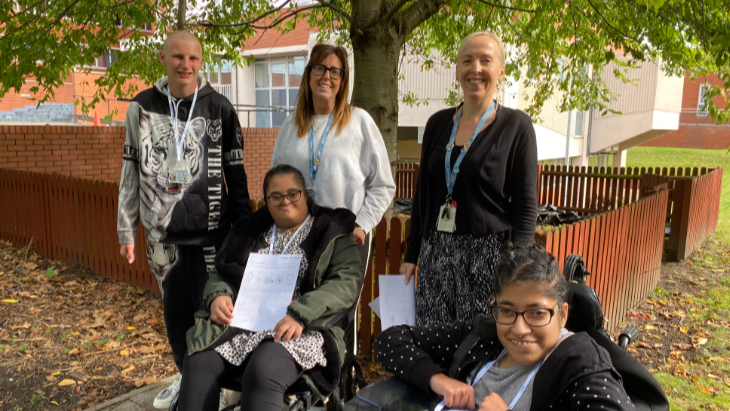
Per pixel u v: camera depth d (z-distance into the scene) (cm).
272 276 236
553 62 800
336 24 890
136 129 265
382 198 276
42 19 643
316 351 216
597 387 141
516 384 163
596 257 427
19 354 400
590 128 1775
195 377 210
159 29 775
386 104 452
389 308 265
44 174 656
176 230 269
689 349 435
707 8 514
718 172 923
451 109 257
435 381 170
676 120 1894
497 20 849
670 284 635
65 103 2011
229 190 291
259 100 1916
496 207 234
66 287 567
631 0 598
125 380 363
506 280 159
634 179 912
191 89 270
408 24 455
